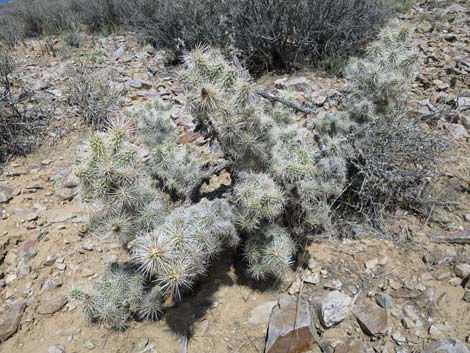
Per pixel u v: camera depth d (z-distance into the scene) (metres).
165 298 2.75
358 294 2.65
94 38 7.89
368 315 2.49
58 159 4.36
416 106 4.52
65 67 6.27
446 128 4.10
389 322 2.46
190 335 2.53
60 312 2.76
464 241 2.94
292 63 5.81
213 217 2.33
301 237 2.97
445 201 3.24
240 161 2.78
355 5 6.08
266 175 2.53
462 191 3.38
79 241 3.26
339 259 2.90
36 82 5.67
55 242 3.25
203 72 2.62
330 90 4.95
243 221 2.51
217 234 2.38
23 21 9.42
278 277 2.76
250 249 2.63
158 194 2.68
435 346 2.27
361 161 3.29
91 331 2.62
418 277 2.73
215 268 2.93
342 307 2.50
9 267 3.08
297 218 2.88
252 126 2.58
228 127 2.54
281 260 2.50
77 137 4.71
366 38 6.16
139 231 2.49
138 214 2.49
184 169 2.97
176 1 6.95
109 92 5.18
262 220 2.70
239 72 2.61
